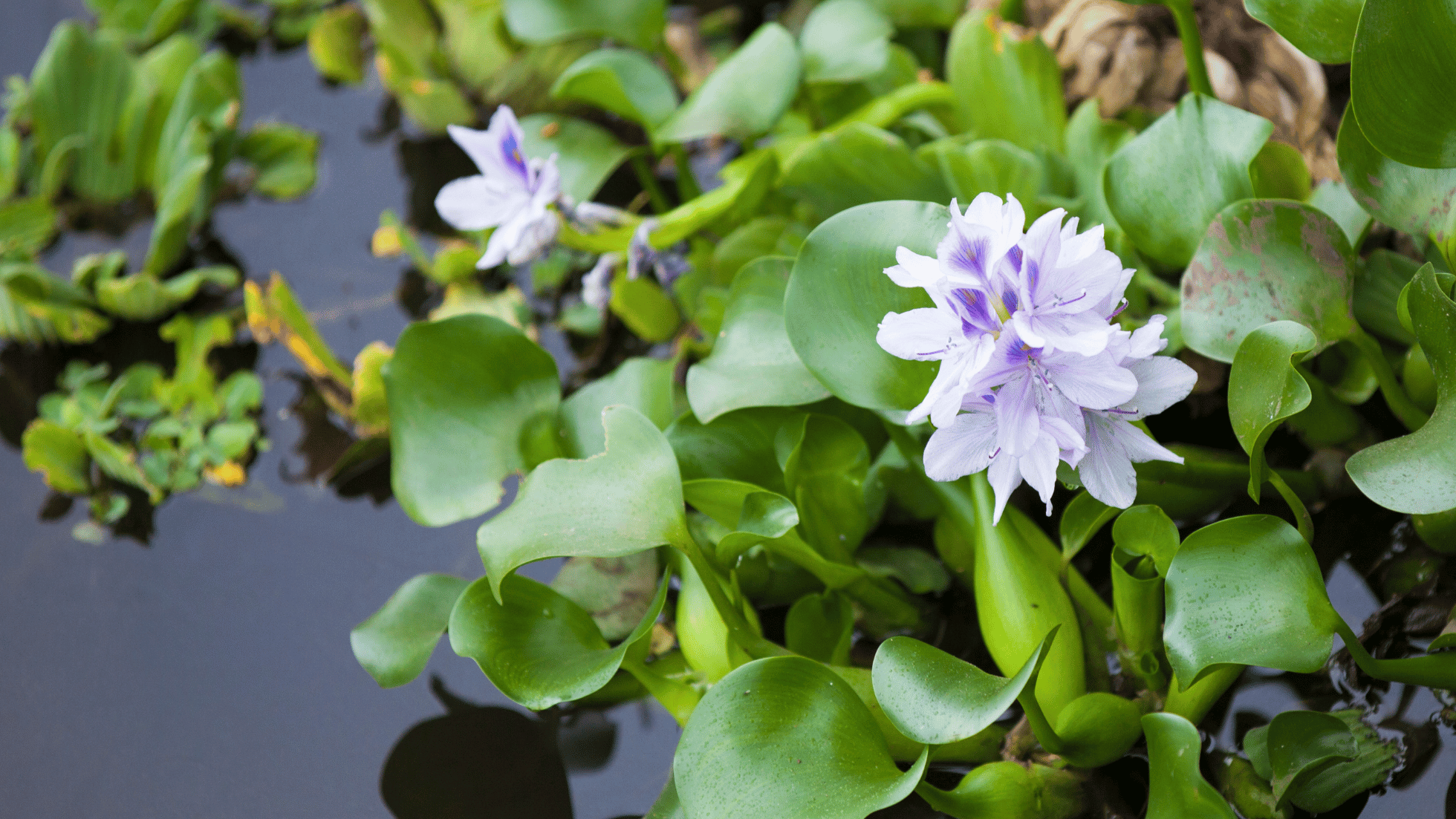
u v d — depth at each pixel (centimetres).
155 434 155
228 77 165
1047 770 135
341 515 152
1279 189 143
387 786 141
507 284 160
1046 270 127
